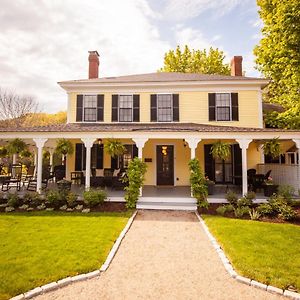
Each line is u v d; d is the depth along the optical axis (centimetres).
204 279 474
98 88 1552
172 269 517
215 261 559
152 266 531
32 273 476
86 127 1314
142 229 809
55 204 1074
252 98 1471
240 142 1113
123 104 1541
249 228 777
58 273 478
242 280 461
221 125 1462
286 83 1475
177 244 670
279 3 1319
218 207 1037
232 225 812
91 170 1475
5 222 841
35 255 559
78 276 471
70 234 711
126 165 1516
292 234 721
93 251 586
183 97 1508
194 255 593
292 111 1552
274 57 1429
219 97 1484
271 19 1371
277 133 1106
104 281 464
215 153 1159
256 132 1105
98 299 404
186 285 451
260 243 646
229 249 604
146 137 1138
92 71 1723
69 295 416
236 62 1727
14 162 1812
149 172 1525
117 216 938
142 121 1520
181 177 1516
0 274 471
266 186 1133
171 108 1509
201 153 1509
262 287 438
